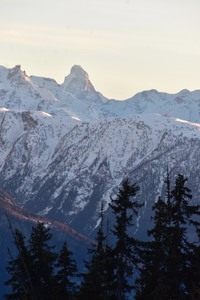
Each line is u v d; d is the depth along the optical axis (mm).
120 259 151000
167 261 150000
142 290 151500
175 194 149250
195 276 149375
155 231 151625
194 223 149125
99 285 142125
